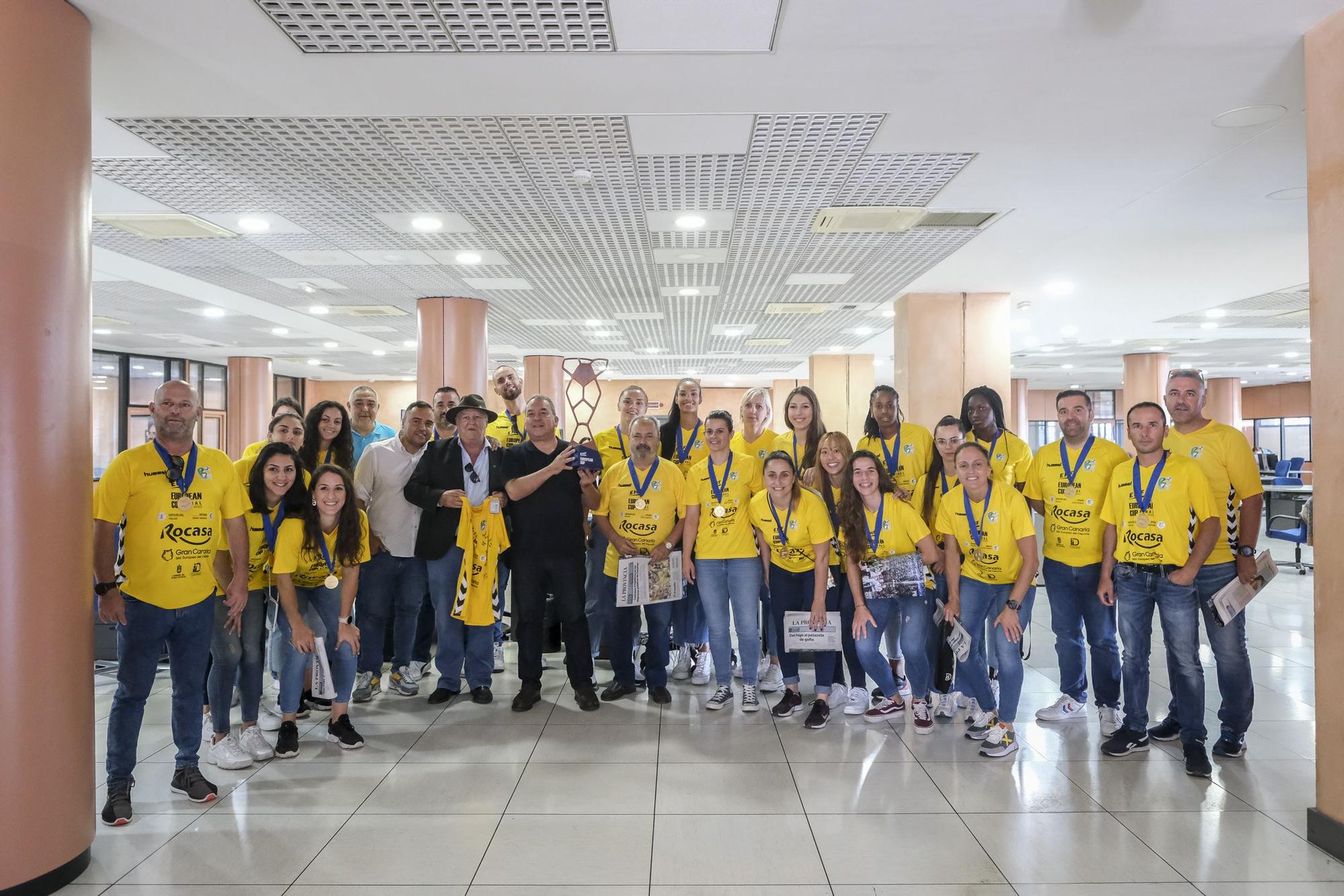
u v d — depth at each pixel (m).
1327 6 2.92
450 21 3.00
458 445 4.57
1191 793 3.39
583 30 3.07
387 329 11.53
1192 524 3.61
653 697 4.67
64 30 2.77
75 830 2.75
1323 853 2.88
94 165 4.62
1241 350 15.03
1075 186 5.09
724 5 2.88
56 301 2.70
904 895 2.61
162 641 3.27
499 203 5.36
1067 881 2.69
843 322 11.09
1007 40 3.17
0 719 2.54
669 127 4.04
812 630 4.20
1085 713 4.43
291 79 3.49
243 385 15.16
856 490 4.18
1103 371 19.95
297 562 3.78
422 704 4.68
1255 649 5.91
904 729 4.21
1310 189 3.07
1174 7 2.92
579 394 18.52
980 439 4.86
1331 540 2.92
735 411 24.61
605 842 2.97
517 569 4.55
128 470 3.18
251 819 3.18
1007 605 3.79
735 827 3.08
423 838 3.01
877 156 4.50
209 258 7.04
